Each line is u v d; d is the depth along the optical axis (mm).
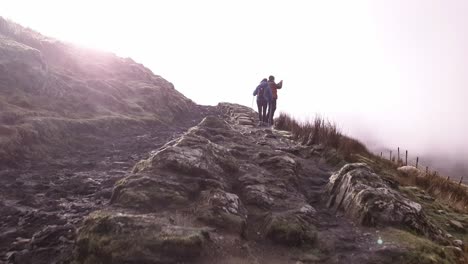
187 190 5270
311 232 4965
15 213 5445
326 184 7234
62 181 7133
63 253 4211
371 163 9984
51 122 10242
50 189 6547
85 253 3945
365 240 4852
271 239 4793
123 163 8789
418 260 4340
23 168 7797
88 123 11766
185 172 5785
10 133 8570
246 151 8375
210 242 4141
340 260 4383
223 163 6617
